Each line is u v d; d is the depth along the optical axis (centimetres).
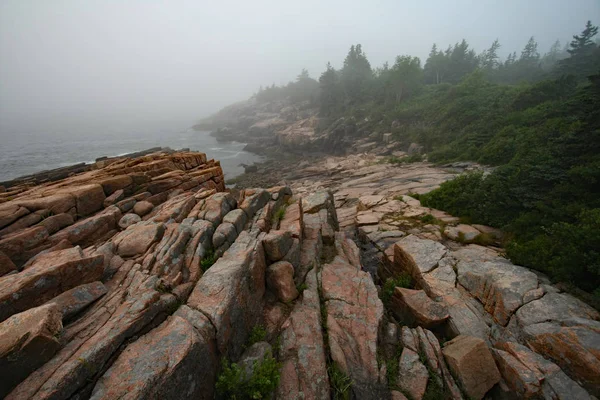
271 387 482
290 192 1366
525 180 1393
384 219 1822
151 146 9331
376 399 550
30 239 715
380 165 4150
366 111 7388
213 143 10431
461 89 5428
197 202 1017
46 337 389
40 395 336
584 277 833
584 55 6538
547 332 677
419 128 5375
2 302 441
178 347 423
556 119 2322
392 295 980
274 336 633
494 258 1093
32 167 5622
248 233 826
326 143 7106
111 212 945
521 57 10844
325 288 825
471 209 1609
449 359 656
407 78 7019
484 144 3244
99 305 530
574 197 1180
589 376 567
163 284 572
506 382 616
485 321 815
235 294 573
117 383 371
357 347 639
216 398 471
